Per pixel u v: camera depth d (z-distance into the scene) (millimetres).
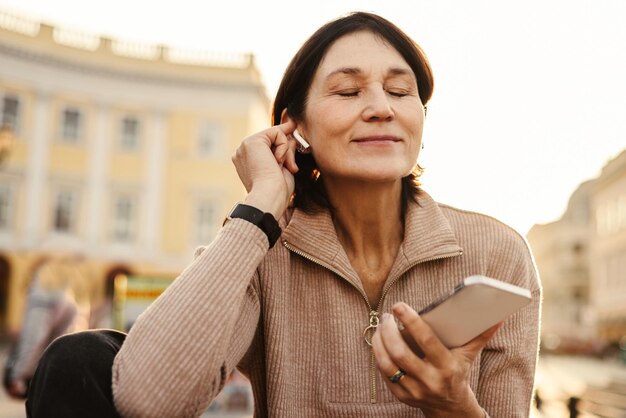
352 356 1659
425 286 1732
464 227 1806
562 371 26016
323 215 1719
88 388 1273
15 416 9969
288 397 1619
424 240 1709
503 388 1688
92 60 31844
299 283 1711
